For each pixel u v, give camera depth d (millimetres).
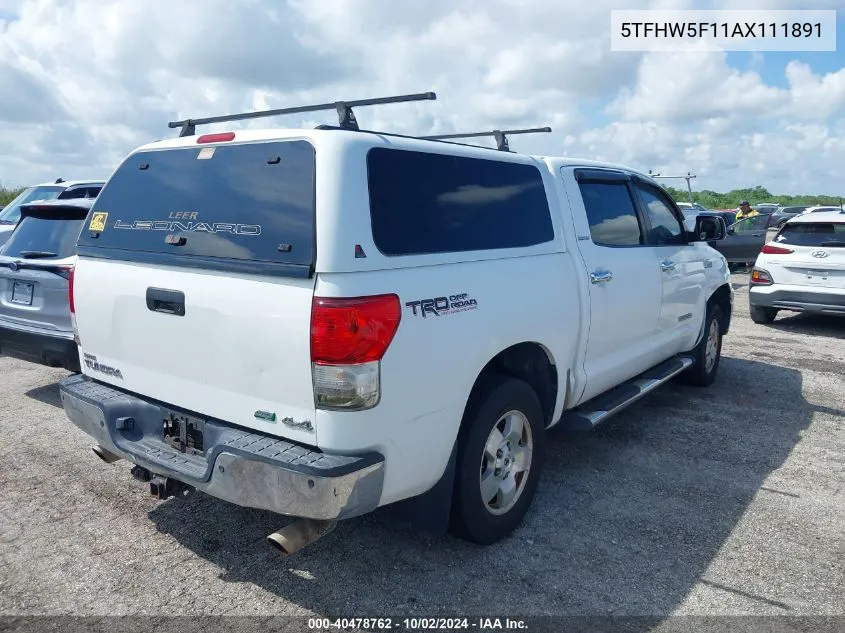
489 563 3512
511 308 3543
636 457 4973
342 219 2775
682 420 5836
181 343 3195
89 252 3680
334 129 2998
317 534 2938
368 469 2799
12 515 3984
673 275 5480
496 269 3514
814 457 5027
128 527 3865
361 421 2771
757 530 3906
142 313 3355
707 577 3416
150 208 3443
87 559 3527
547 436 5387
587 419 4340
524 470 3842
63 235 5645
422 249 3107
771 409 6191
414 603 3176
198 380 3164
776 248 10141
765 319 10695
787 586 3350
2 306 5789
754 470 4777
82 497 4227
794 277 9922
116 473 4582
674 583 3363
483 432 3428
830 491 4445
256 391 2943
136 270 3393
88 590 3262
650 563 3539
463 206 3430
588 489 4414
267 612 3107
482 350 3324
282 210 2885
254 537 3771
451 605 3166
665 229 5613
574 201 4371
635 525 3943
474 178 3559
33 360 5703
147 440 3455
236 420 3057
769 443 5309
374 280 2820
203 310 3062
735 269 18281
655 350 5371
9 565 3465
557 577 3396
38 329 5535
